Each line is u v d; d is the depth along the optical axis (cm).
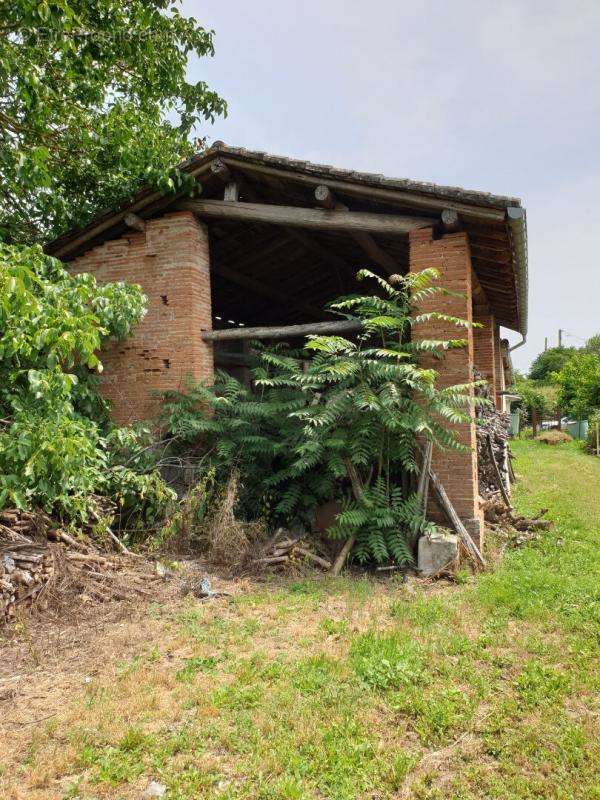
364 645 460
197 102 1017
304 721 354
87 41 847
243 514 791
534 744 329
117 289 764
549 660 440
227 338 891
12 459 548
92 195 1086
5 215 1013
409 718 360
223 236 1030
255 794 292
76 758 321
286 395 852
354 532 714
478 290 998
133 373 899
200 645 476
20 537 577
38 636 487
